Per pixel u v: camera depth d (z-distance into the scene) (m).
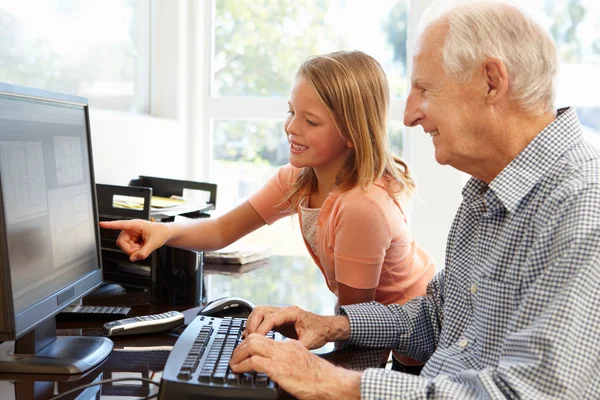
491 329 1.02
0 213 0.90
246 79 2.83
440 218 2.58
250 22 2.80
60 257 1.11
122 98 2.50
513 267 1.00
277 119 2.80
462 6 1.07
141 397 0.95
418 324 1.27
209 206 2.01
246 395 0.89
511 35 1.02
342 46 2.75
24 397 0.94
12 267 0.94
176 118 2.74
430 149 2.56
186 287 1.51
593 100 2.63
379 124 1.47
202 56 2.79
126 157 2.23
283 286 1.76
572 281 0.86
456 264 1.17
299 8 2.76
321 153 1.47
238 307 1.44
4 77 1.73
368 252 1.38
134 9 2.57
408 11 2.67
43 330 1.11
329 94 1.43
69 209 1.16
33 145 1.02
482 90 1.03
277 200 1.71
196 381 0.91
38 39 1.90
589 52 2.62
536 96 1.02
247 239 2.77
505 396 0.85
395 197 1.47
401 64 2.70
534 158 1.02
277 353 0.95
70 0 2.08
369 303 1.30
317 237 1.53
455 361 1.07
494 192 1.06
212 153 2.87
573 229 0.89
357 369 1.15
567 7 2.62
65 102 1.16
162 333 1.28
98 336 1.23
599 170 0.95
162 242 1.47
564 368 0.83
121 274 1.65
